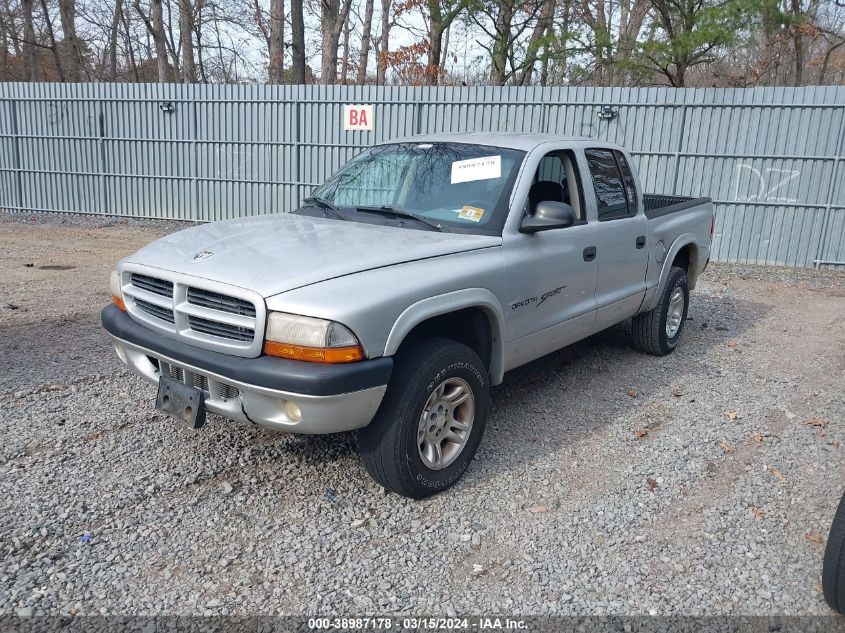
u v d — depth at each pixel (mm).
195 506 3494
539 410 4926
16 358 5637
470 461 3838
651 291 5754
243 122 15305
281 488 3693
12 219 16000
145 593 2842
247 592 2873
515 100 13500
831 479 3967
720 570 3115
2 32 29219
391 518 3447
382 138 14430
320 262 3307
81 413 4551
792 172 12164
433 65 20781
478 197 4168
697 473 4023
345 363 3018
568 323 4613
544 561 3152
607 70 21688
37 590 2826
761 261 12711
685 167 12812
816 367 6129
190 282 3307
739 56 23578
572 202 4727
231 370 3117
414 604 2842
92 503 3477
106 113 16328
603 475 3977
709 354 6480
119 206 16812
